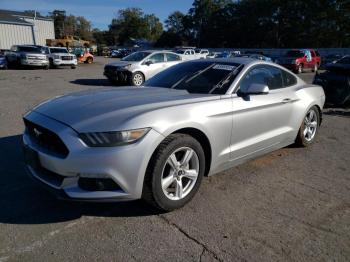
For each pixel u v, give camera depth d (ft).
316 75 33.22
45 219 10.66
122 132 9.78
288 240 9.95
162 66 49.73
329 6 196.75
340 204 12.27
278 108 15.17
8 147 17.33
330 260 9.14
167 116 10.69
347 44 197.47
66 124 10.03
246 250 9.43
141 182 10.18
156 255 9.10
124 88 14.26
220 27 273.13
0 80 51.55
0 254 8.92
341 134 22.22
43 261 8.71
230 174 14.66
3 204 11.48
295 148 18.53
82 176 9.70
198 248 9.45
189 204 11.86
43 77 58.90
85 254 9.05
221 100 12.54
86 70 82.17
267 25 236.22
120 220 10.75
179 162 11.22
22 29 128.16
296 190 13.30
